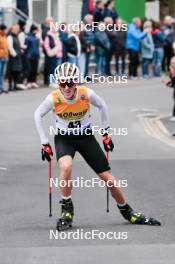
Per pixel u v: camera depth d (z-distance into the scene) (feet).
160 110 122.72
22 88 142.92
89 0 170.60
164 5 222.89
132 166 79.71
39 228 55.47
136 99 133.80
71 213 55.26
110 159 83.56
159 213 59.67
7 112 116.88
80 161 82.43
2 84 138.31
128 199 64.44
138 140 97.04
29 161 82.48
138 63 165.99
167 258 47.80
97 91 142.92
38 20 180.55
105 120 55.11
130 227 55.36
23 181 72.38
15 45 138.00
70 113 53.72
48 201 64.03
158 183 71.26
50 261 47.57
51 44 146.00
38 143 93.86
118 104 127.34
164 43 175.22
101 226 55.67
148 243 51.24
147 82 160.66
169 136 100.73
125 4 195.21
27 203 63.36
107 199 59.72
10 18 162.61
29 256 48.67
